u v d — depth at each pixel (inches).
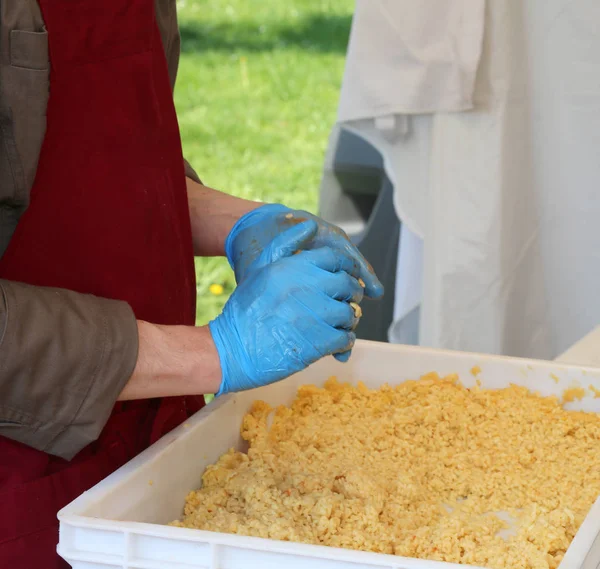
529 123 67.5
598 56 63.6
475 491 35.0
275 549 25.2
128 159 37.0
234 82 213.0
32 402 30.2
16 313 29.5
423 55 63.9
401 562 24.4
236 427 38.4
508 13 64.2
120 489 29.6
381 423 39.3
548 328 72.3
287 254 34.7
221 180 168.6
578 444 38.3
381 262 83.2
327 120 194.2
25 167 33.7
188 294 41.0
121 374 31.0
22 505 32.7
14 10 32.1
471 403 40.7
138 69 36.8
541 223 69.9
